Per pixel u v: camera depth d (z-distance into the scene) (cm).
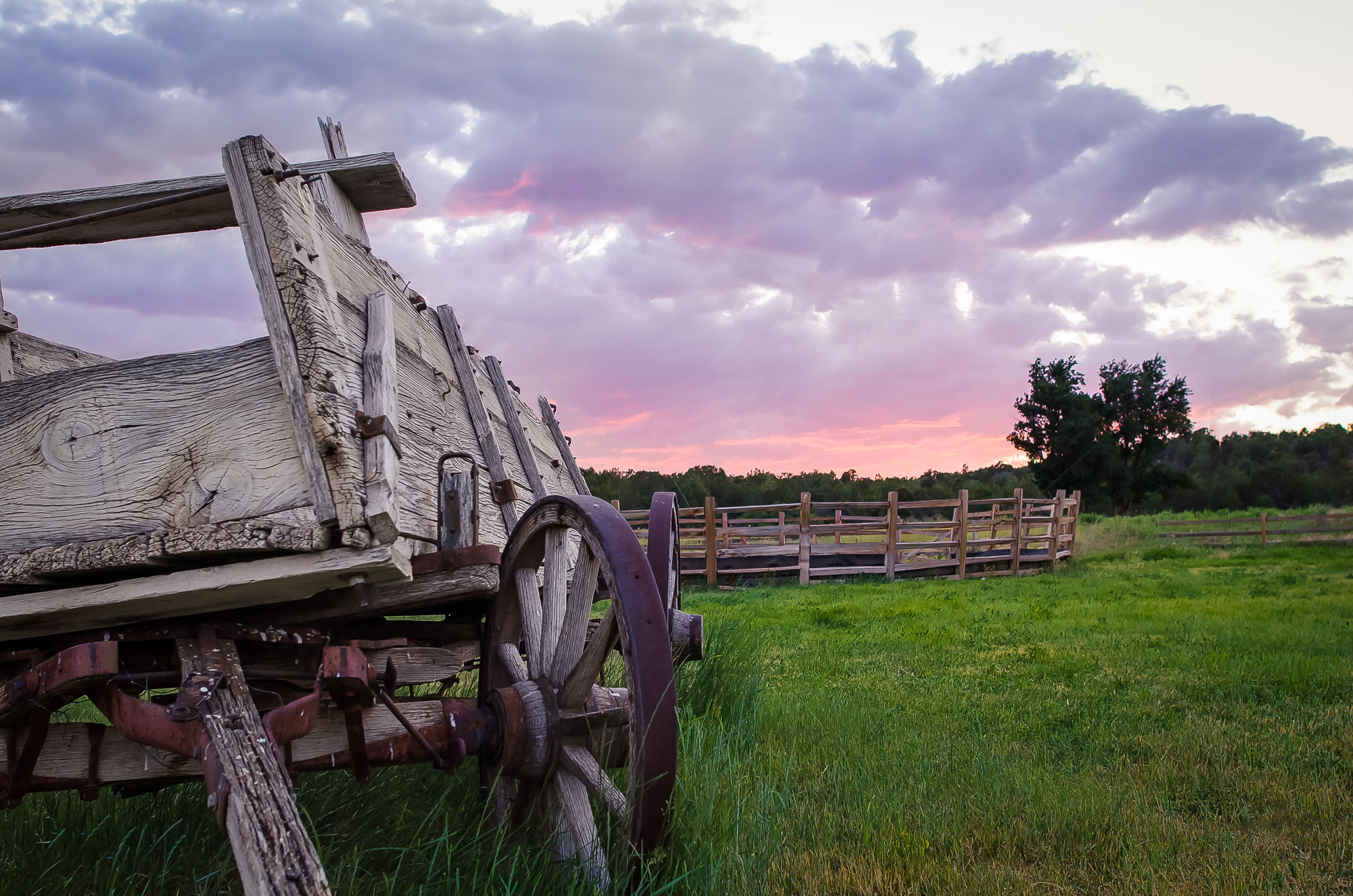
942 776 388
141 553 207
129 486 219
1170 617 1046
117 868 246
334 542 202
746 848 267
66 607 212
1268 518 2598
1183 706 552
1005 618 1095
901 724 497
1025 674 695
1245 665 687
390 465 209
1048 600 1325
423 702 262
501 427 409
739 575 1825
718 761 325
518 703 267
